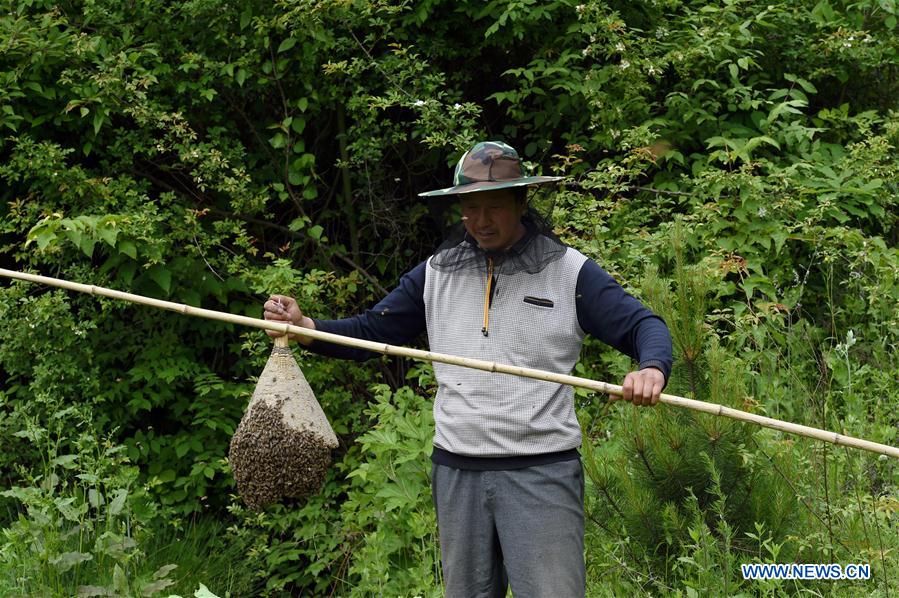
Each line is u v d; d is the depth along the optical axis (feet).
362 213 20.26
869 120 20.45
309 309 18.16
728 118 20.43
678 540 12.39
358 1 18.53
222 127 19.02
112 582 14.01
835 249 17.89
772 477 12.75
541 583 8.75
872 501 12.84
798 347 16.84
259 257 20.18
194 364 18.22
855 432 14.35
